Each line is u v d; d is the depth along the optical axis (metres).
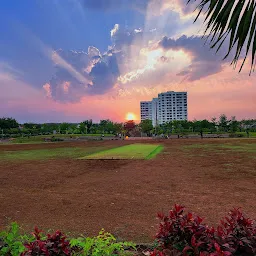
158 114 99.62
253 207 5.02
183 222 1.92
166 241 1.93
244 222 1.98
